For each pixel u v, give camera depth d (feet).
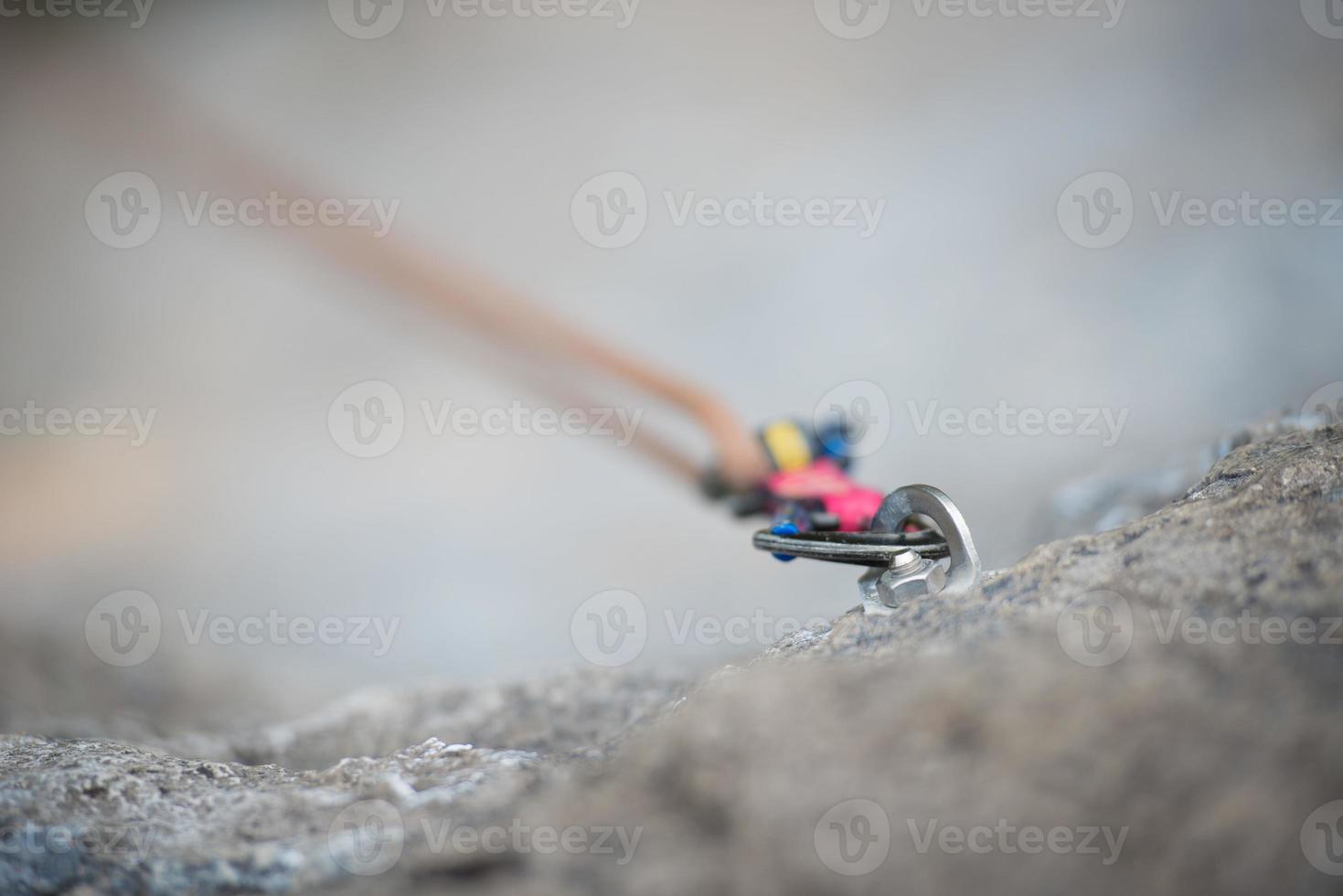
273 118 54.24
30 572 35.78
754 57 54.80
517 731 14.25
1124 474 20.72
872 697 7.41
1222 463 10.70
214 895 7.92
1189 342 32.37
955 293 37.88
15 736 11.43
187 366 46.57
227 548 36.24
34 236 53.01
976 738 6.81
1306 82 41.78
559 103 54.24
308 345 46.42
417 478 39.19
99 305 49.98
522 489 37.93
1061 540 9.29
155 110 54.08
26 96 55.88
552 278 42.70
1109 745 6.53
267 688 26.73
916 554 9.84
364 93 55.36
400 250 46.21
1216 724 6.52
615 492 37.22
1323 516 8.46
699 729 7.58
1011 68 49.08
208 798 9.25
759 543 10.92
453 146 50.52
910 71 50.72
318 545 36.27
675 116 49.70
